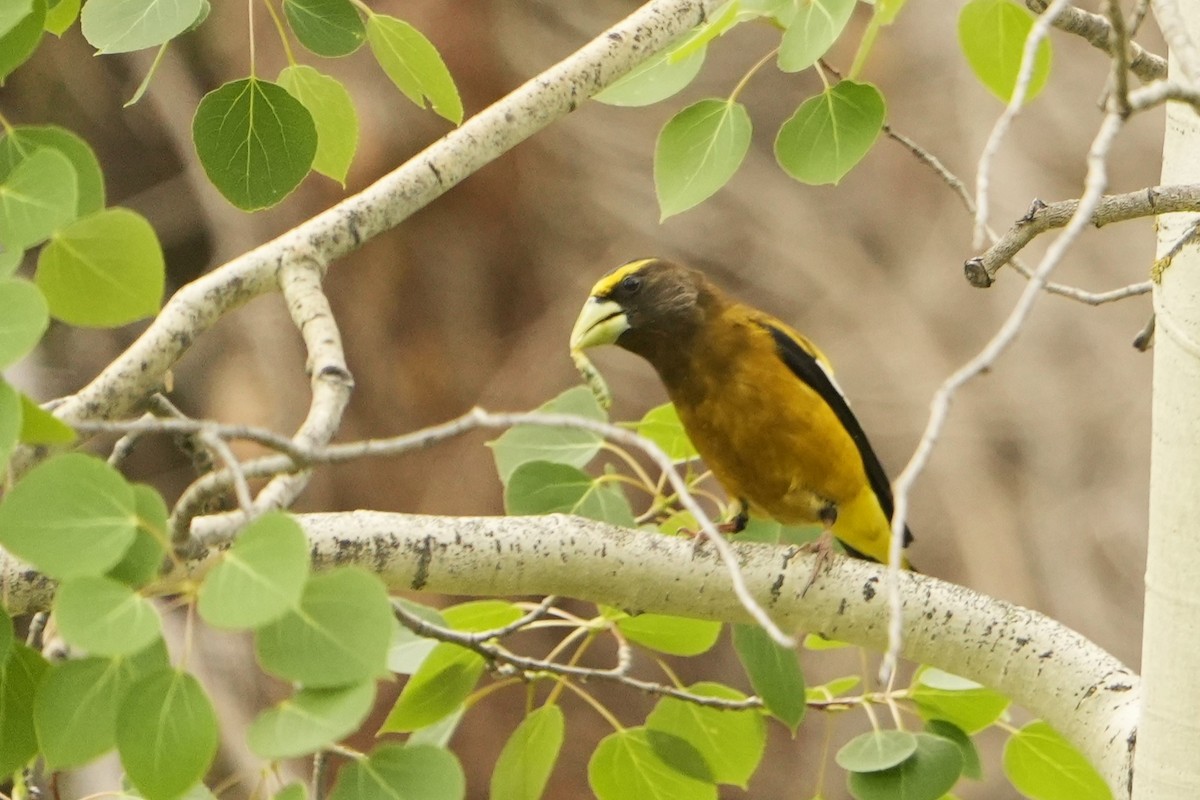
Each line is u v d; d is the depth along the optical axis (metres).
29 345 4.49
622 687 20.55
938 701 7.91
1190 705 6.49
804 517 9.94
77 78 20.42
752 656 7.73
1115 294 7.85
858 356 21.45
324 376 6.49
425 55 7.30
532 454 8.65
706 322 9.67
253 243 19.58
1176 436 6.55
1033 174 21.12
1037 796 8.16
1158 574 6.59
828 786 20.45
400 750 5.61
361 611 4.63
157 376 6.85
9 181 4.96
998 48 7.77
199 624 16.89
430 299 20.31
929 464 20.98
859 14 21.72
